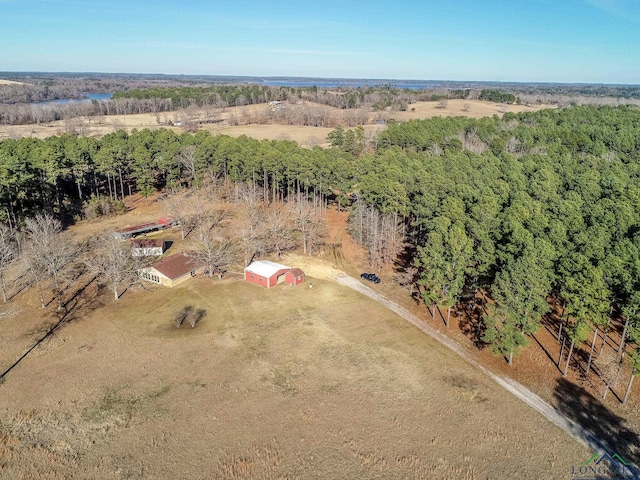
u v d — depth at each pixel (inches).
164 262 2126.0
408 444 1168.8
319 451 1146.0
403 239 2397.9
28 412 1262.3
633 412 1288.1
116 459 1118.4
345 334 1672.0
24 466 1090.7
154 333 1664.6
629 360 1342.3
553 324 1702.8
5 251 1996.8
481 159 2746.1
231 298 1934.1
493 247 1651.1
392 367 1481.3
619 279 1363.2
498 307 1471.5
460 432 1210.0
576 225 1689.2
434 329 1722.4
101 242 2436.0
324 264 2308.1
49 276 2082.9
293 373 1445.6
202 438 1185.4
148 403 1307.8
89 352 1544.0
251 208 2662.4
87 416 1254.9
